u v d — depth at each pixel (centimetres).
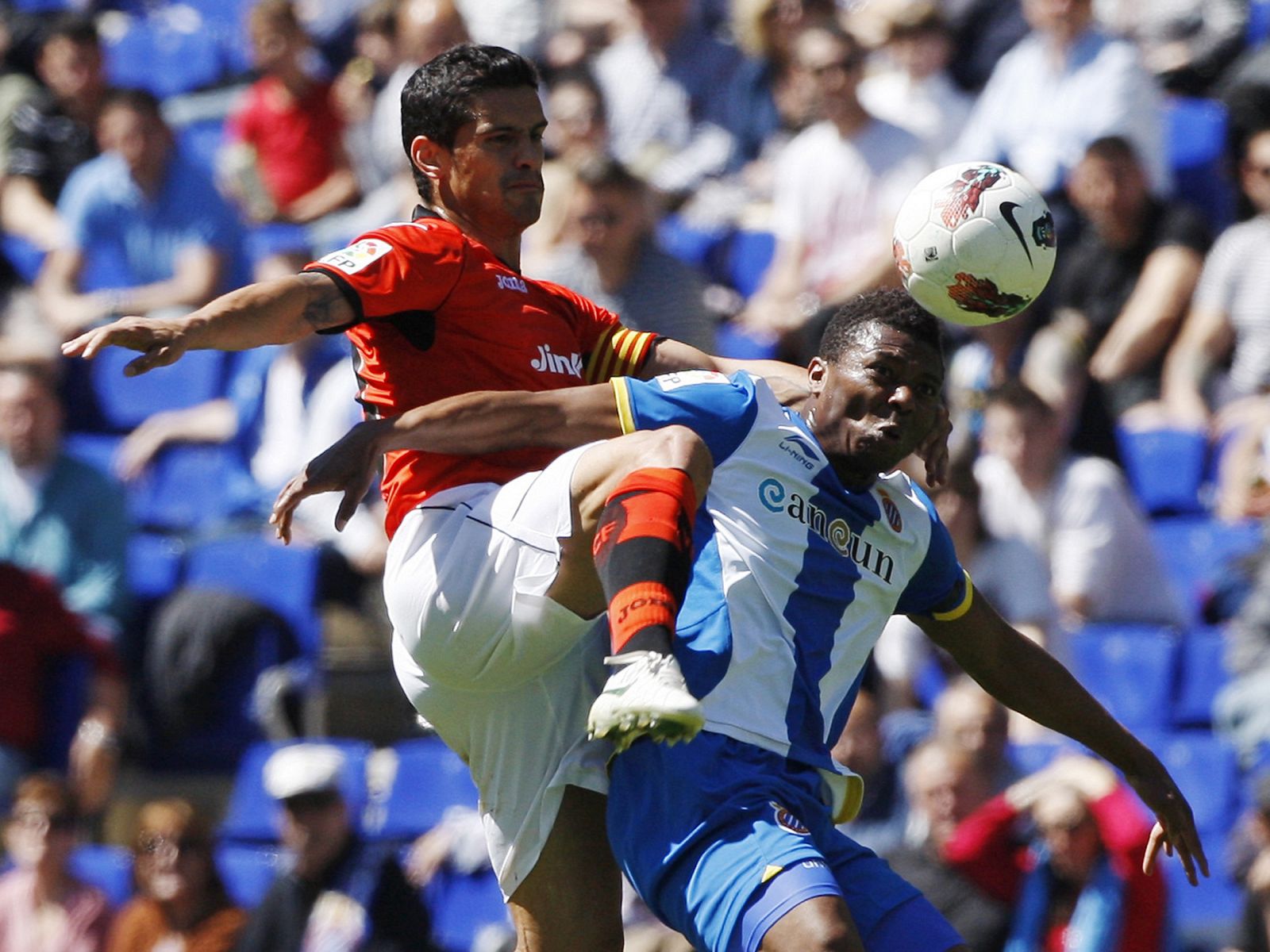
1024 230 1442
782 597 1384
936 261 1450
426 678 1455
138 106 3559
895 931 1377
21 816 2644
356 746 2886
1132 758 1567
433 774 2894
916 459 2692
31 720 2873
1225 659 2789
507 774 1460
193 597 3023
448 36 3794
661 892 1334
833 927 1253
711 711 1347
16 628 2873
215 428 3453
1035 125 3412
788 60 3722
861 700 2514
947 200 1450
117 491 3141
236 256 3625
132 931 2570
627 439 1314
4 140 3919
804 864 1286
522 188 1452
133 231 3578
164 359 1262
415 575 1388
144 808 2962
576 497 1318
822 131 3388
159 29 4569
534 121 1455
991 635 1530
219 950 2536
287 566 3122
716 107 3781
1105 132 3350
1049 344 2923
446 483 1414
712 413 1385
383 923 2516
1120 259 3194
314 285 1345
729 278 3572
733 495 1387
